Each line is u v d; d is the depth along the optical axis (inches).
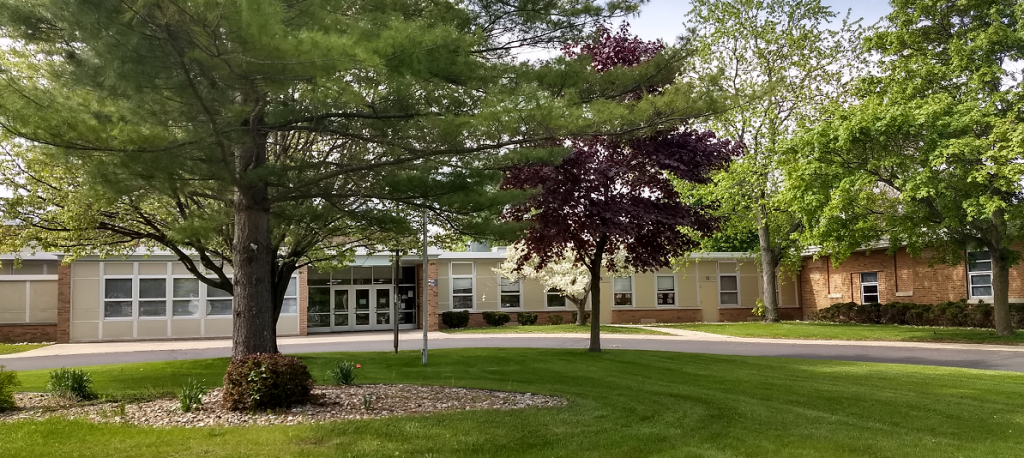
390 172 355.6
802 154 805.9
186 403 320.2
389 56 260.8
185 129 276.7
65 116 253.8
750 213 1122.7
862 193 808.9
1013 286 905.5
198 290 1057.5
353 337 1027.9
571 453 239.9
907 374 470.3
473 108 335.9
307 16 265.3
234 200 372.8
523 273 1163.9
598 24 402.0
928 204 764.6
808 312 1326.3
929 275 1031.6
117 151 264.8
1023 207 689.6
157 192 329.4
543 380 433.4
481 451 242.1
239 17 223.5
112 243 537.6
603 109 323.9
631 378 442.3
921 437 268.8
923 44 809.5
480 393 376.5
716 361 556.7
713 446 251.0
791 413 317.4
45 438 259.4
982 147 674.2
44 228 486.9
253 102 297.7
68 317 997.8
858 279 1185.4
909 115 713.6
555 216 534.3
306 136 441.1
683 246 618.2
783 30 1037.8
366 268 1234.0
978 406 339.9
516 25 386.9
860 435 271.1
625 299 1326.3
